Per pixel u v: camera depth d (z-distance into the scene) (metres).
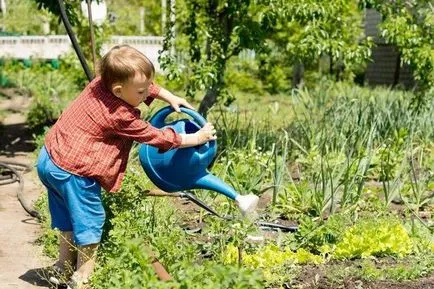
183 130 4.46
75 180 4.14
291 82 20.92
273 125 11.34
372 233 5.08
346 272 4.63
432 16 9.31
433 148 9.43
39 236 5.59
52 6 9.02
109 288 3.53
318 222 5.65
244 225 4.46
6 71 21.27
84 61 7.49
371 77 24.58
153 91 4.52
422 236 5.41
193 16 9.41
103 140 4.17
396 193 6.47
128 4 24.95
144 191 4.84
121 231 4.13
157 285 3.30
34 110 12.58
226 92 9.27
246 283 3.28
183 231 5.11
